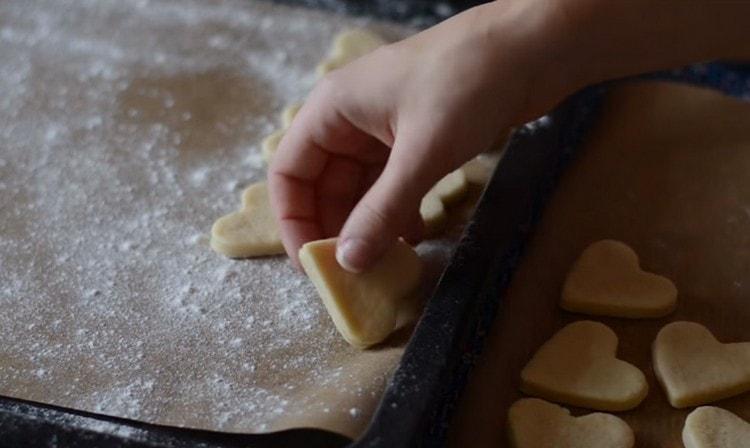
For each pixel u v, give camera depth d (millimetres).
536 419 615
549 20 666
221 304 677
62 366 644
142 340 658
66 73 844
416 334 608
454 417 624
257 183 749
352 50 846
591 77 703
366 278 645
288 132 685
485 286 657
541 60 666
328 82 669
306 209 688
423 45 659
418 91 645
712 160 746
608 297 665
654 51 708
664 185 734
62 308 677
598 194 729
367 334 637
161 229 727
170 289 688
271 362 642
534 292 678
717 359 636
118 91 828
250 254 704
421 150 634
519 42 659
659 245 703
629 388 627
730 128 763
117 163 771
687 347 643
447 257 686
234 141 787
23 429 594
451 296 626
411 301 659
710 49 725
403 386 586
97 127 798
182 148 783
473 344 656
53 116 809
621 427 613
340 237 638
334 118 669
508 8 670
